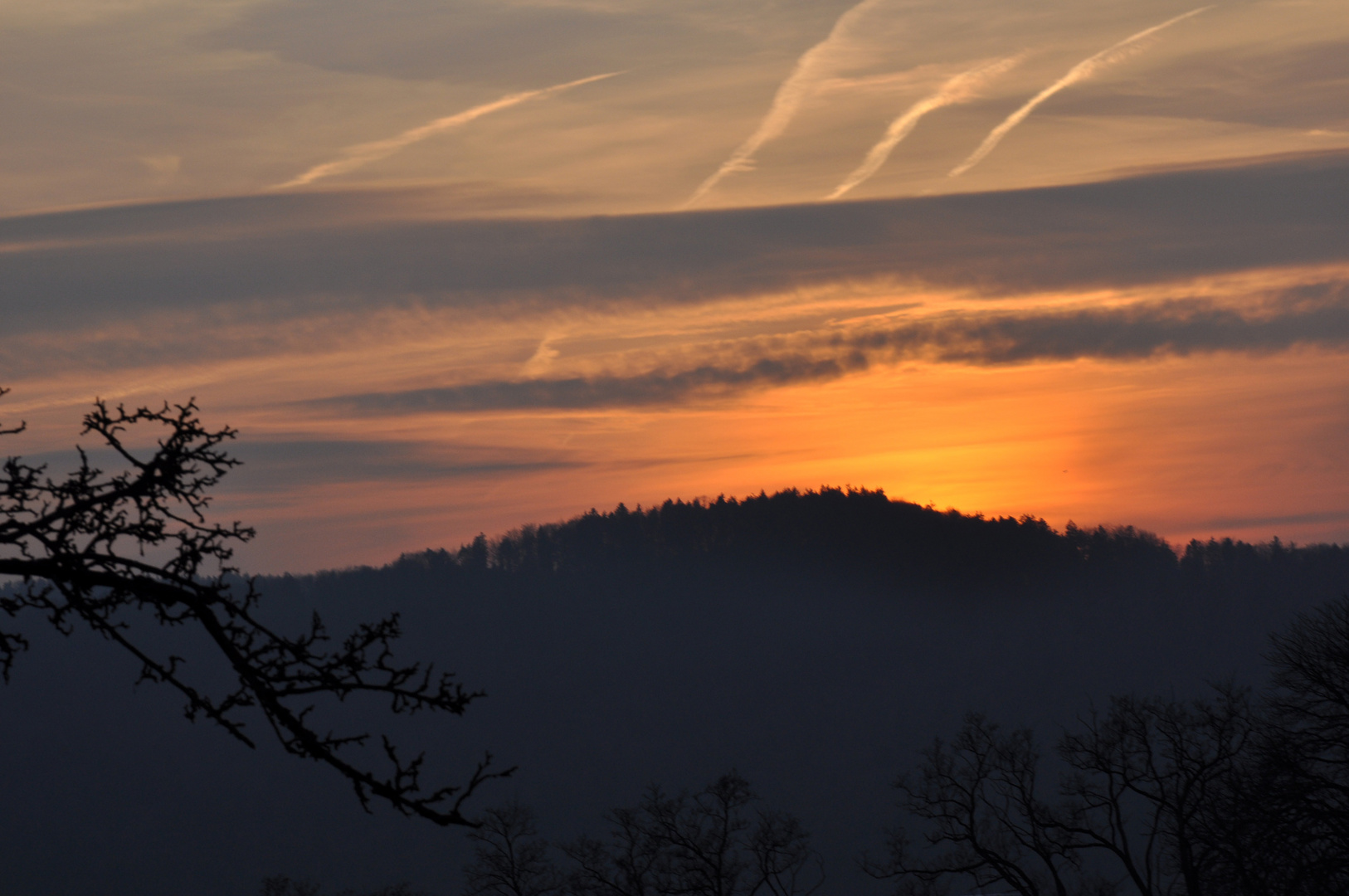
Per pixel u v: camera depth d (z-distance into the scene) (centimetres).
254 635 1249
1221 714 6362
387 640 1238
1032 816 7175
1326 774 5103
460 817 1165
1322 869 4731
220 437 1345
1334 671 5259
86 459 1316
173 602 1253
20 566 1236
